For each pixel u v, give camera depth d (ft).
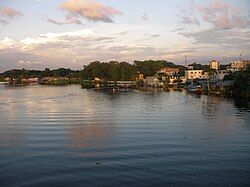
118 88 636.48
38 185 98.43
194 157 126.21
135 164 117.39
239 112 255.29
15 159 123.54
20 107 299.79
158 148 139.54
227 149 138.41
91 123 205.46
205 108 286.46
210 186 97.50
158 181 101.09
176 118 226.58
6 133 172.14
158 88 638.94
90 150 136.46
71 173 108.27
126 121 213.66
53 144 147.13
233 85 424.46
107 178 103.71
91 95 452.76
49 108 291.38
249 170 111.55
